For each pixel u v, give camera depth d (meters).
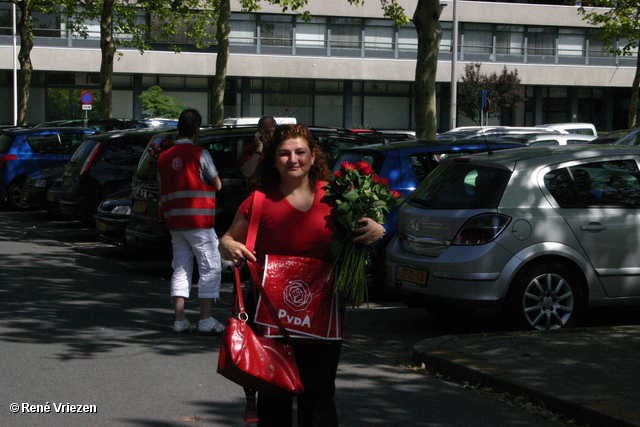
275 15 46.62
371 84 49.25
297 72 46.41
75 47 44.22
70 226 16.39
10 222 16.86
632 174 7.39
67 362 6.23
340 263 3.71
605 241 7.11
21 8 30.53
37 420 4.86
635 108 29.36
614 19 27.48
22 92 30.95
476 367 5.80
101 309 8.30
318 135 10.75
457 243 6.94
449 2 47.69
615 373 5.61
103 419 4.90
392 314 8.46
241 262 3.67
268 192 3.75
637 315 8.40
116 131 14.68
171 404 5.22
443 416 5.06
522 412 5.16
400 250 7.60
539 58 49.31
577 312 7.13
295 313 3.61
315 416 3.77
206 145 10.09
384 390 5.64
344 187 3.62
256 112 48.16
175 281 7.23
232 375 3.40
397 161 9.05
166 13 30.23
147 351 6.61
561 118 51.19
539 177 7.09
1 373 5.89
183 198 7.06
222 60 23.02
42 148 18.92
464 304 6.85
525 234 6.89
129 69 44.44
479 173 7.25
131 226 10.59
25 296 8.89
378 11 47.09
